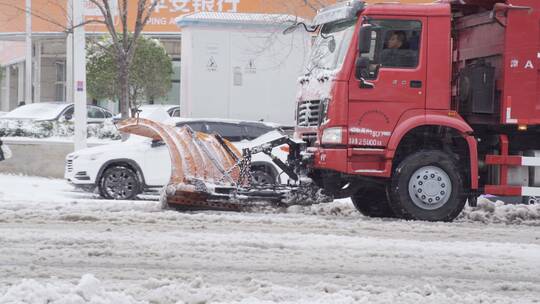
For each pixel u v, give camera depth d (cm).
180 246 1266
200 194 1716
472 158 1719
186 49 3291
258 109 3294
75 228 1449
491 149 1795
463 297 973
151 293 935
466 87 1770
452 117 1714
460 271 1145
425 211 1716
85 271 1077
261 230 1481
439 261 1205
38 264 1120
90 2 3419
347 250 1267
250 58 3281
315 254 1230
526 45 1714
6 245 1249
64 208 1723
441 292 1002
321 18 1802
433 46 1712
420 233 1521
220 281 1035
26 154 3062
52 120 3288
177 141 1759
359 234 1479
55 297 870
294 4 3369
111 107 5147
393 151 1697
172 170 1731
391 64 1708
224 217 1608
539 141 1780
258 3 4728
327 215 1808
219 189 1720
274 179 2403
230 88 3281
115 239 1307
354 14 1703
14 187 2684
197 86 3259
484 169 1800
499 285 1051
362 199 1908
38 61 5847
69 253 1191
